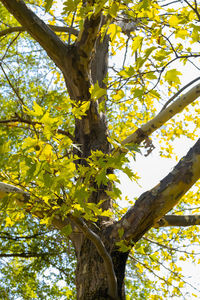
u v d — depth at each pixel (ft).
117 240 9.20
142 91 5.84
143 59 5.61
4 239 20.62
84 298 8.88
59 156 6.40
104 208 10.13
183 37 7.22
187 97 11.29
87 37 10.53
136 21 7.50
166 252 15.12
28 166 6.14
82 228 7.10
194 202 17.01
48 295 20.31
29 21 10.46
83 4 9.27
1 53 19.07
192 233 15.87
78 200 6.12
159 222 10.52
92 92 6.95
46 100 17.31
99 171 6.43
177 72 5.51
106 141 11.48
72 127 18.01
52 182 5.98
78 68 10.95
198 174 8.93
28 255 20.10
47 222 7.05
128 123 16.66
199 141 9.35
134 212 9.09
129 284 19.58
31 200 7.13
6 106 17.89
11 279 20.59
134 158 6.57
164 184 9.06
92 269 9.12
